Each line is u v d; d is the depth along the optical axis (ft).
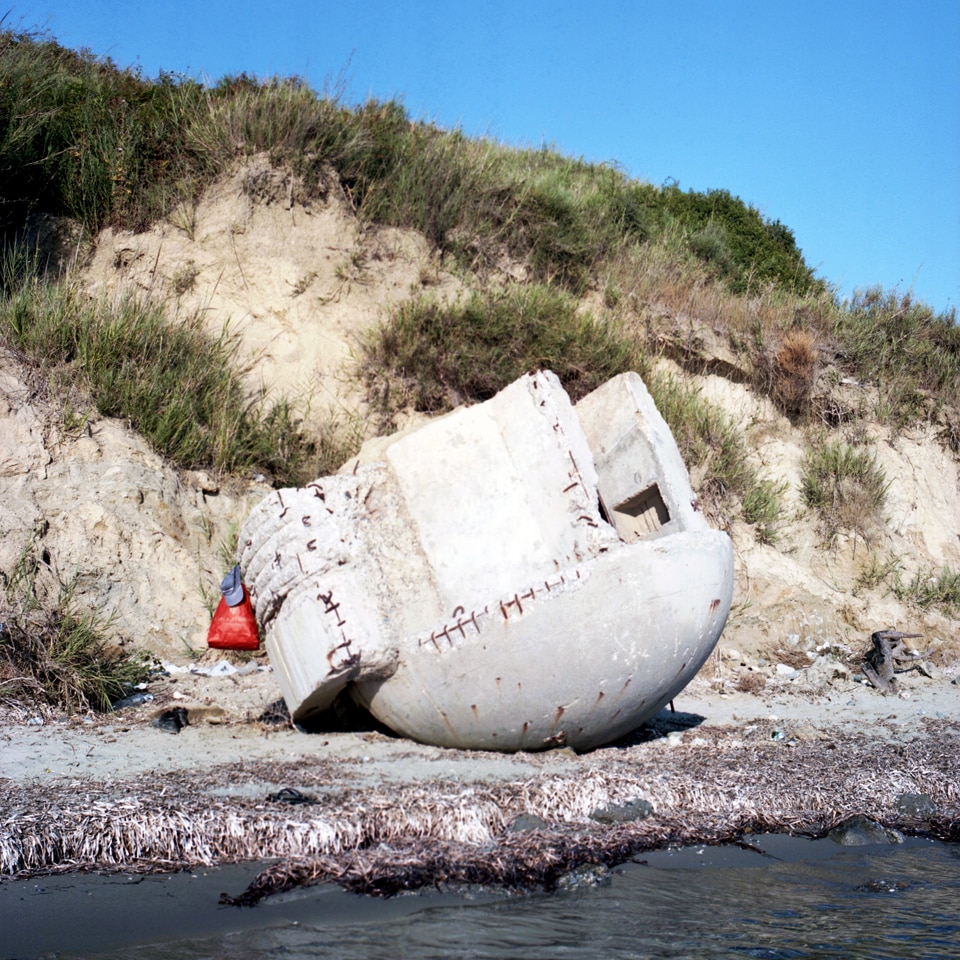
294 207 44.34
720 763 24.35
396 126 50.78
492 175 51.06
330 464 39.22
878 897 18.47
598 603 22.52
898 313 57.77
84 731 24.84
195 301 42.06
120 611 31.89
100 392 36.52
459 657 22.85
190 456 37.17
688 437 45.09
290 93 46.73
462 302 44.73
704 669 36.40
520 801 20.34
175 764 22.08
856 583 45.34
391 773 21.61
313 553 23.85
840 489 47.96
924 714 32.58
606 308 50.37
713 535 24.03
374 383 41.81
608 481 27.68
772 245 65.92
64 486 33.47
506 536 25.08
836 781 23.90
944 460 53.62
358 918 16.25
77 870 17.28
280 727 25.64
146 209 43.55
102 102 45.73
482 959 15.03
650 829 20.58
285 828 18.26
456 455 25.99
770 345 51.44
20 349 36.45
